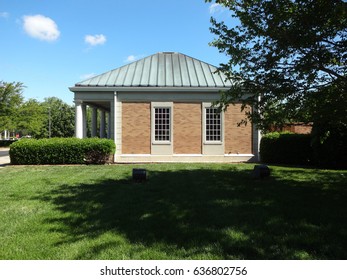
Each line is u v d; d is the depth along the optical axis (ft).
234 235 14.99
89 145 51.24
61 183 30.40
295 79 24.59
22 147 50.80
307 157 49.65
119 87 55.42
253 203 21.47
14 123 122.93
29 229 16.11
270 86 25.45
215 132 56.70
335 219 17.63
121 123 56.13
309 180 31.68
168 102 56.29
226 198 23.08
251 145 56.70
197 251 13.14
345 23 21.16
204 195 24.18
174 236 14.90
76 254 12.88
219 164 49.49
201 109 56.54
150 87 55.42
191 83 57.16
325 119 24.95
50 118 169.99
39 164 51.08
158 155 56.13
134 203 21.68
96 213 19.10
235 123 56.65
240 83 26.99
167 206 20.76
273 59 24.13
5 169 43.73
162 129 56.44
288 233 15.30
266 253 12.95
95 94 56.34
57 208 20.44
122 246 13.67
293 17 22.36
